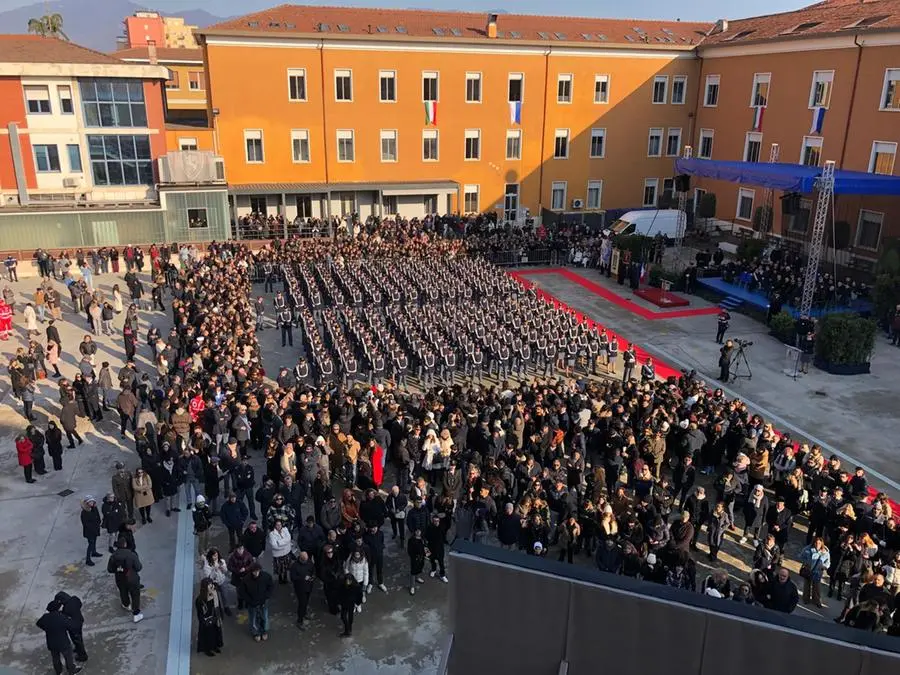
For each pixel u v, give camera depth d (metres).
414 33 46.41
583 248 42.12
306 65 43.75
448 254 38.62
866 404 24.11
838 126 39.28
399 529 15.90
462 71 46.62
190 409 18.89
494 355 25.06
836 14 42.56
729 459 18.62
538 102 48.66
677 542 13.27
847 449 20.98
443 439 17.20
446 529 14.54
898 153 35.75
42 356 24.23
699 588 14.56
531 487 15.03
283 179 45.34
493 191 49.66
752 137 45.97
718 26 52.91
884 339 30.62
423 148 47.44
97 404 21.16
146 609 13.64
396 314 27.55
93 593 14.09
